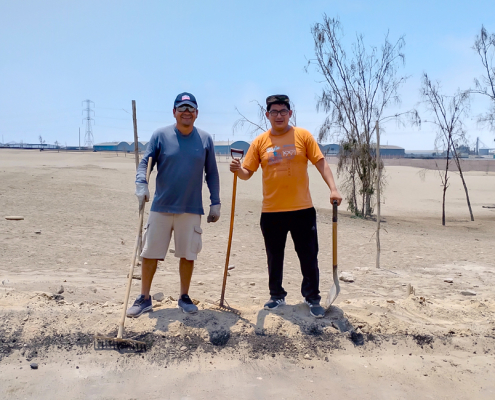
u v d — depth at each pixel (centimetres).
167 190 414
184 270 433
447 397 337
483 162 5884
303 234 438
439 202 2859
